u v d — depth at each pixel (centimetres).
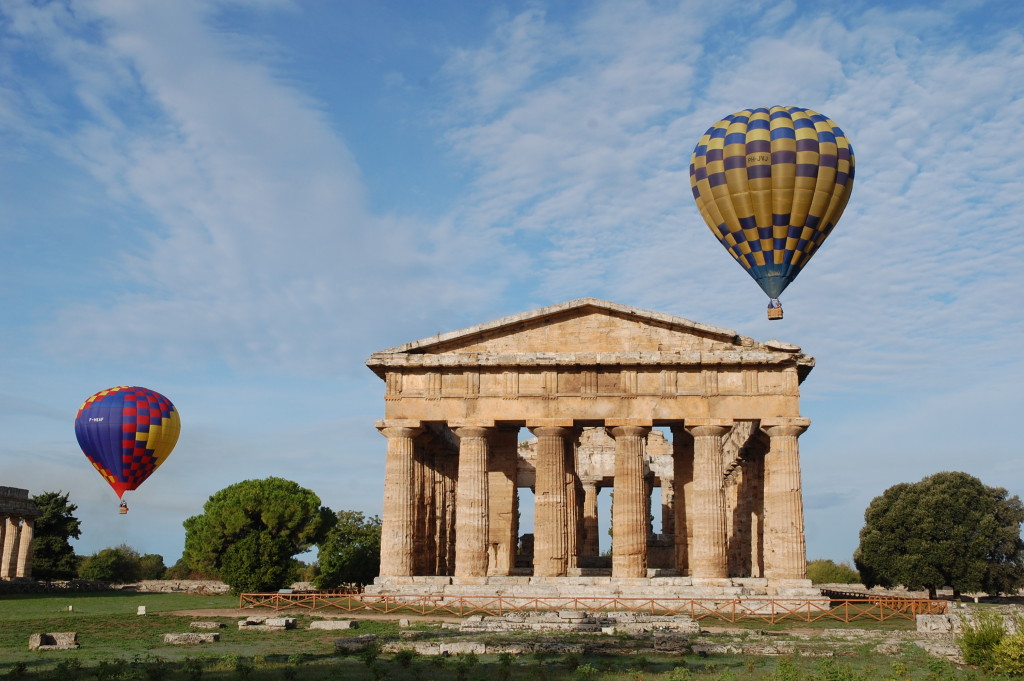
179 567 13750
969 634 3728
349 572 8438
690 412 6078
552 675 3378
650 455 9406
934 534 8669
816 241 6306
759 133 6172
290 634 4662
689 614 5262
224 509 8188
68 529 10938
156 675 3231
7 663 3684
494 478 7400
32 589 8462
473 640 4212
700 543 5972
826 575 12575
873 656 3894
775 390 6053
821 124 6216
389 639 4319
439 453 7638
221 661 3719
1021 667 3462
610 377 6172
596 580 5959
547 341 6281
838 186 6141
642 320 6244
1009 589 8644
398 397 6253
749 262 6406
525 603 5678
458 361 6209
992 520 8581
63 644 4172
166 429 6788
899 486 9350
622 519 6059
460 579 6028
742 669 3553
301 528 8200
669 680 3247
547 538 6097
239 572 7294
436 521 7525
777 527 5922
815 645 4166
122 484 6775
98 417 6662
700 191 6462
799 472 6009
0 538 9119
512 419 6162
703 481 6019
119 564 12962
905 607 5381
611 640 4247
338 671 3447
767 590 5878
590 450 8925
